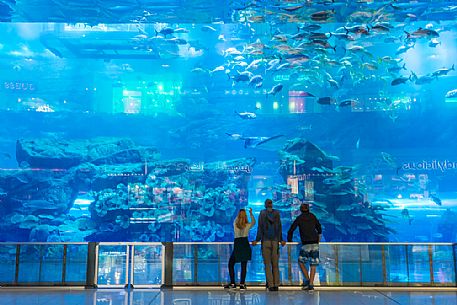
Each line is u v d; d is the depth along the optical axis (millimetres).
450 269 9672
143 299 7809
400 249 9789
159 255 9828
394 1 23094
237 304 7176
